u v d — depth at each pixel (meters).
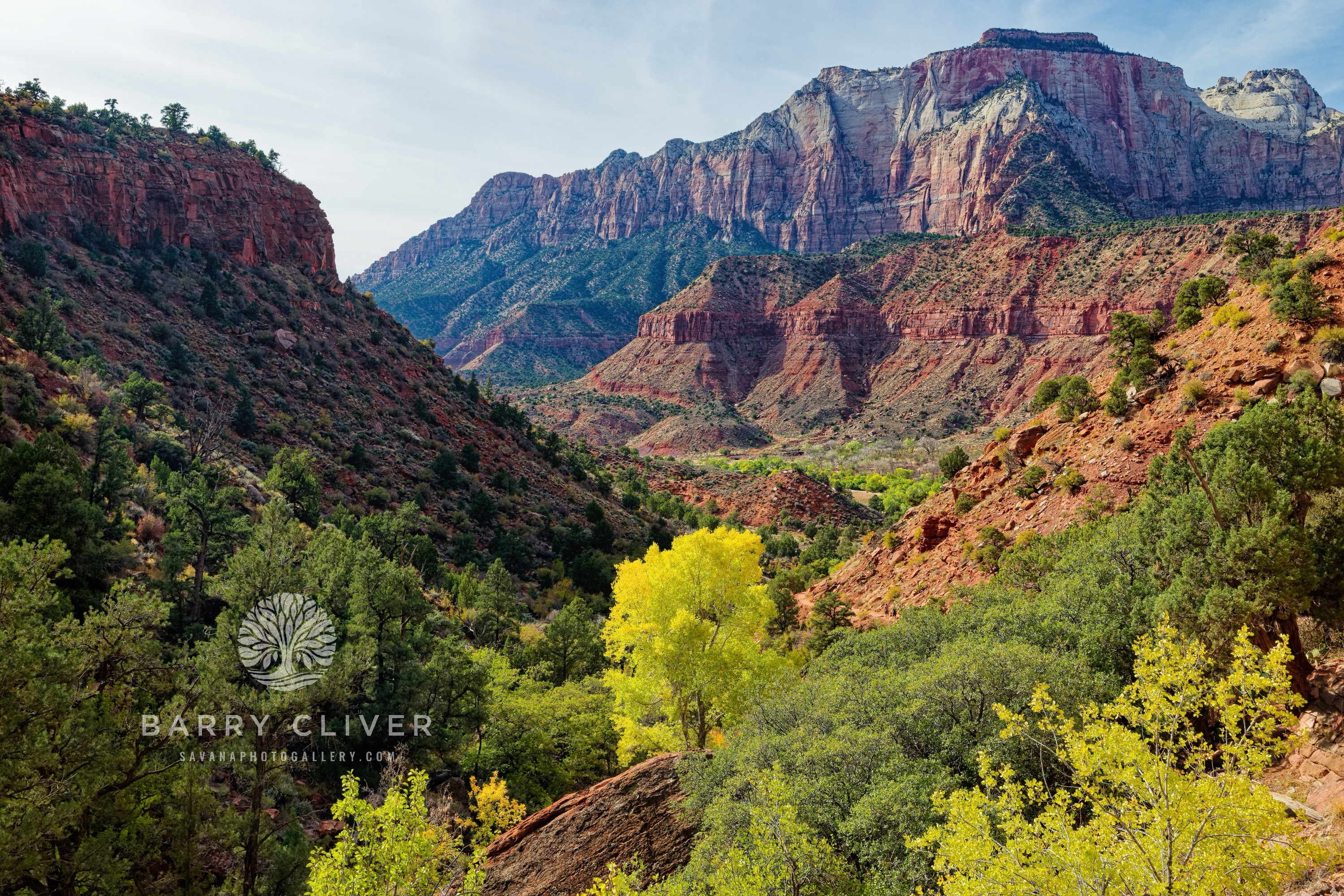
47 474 34.28
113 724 21.20
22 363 61.09
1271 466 19.72
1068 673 17.91
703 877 15.48
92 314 91.25
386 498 84.31
